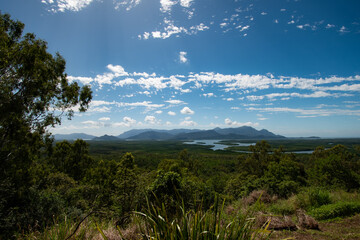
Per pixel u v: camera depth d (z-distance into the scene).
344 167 14.16
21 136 11.16
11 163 11.10
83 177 26.77
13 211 5.27
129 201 6.47
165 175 6.94
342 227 4.73
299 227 4.76
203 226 1.65
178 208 1.85
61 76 12.63
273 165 20.39
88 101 14.20
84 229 2.54
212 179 15.99
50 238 2.48
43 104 12.00
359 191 10.48
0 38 9.06
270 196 9.42
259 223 4.43
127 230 2.58
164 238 1.57
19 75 10.02
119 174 8.02
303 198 7.21
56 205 6.41
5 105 9.07
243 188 11.50
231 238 1.65
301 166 31.77
